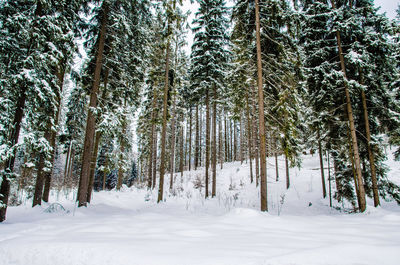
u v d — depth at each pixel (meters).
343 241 4.00
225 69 17.62
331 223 6.24
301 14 9.96
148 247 3.58
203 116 37.75
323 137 13.59
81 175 10.49
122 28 11.12
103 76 13.71
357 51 11.33
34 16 8.34
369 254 3.22
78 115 16.86
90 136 10.83
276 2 9.22
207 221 6.68
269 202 16.20
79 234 4.72
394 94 12.70
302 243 3.89
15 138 7.89
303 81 11.27
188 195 17.08
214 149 17.34
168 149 32.88
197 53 17.80
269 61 11.10
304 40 12.65
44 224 6.25
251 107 21.66
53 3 9.34
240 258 3.03
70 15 11.19
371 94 11.96
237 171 25.52
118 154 21.34
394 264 2.87
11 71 8.24
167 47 14.61
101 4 11.41
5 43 7.83
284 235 4.62
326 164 24.11
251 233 4.84
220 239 4.23
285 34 10.31
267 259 3.00
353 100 12.09
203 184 21.34
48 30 8.44
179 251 3.37
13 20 7.69
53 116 10.38
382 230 5.14
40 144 7.96
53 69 10.14
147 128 24.66
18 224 6.28
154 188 21.33
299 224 6.06
